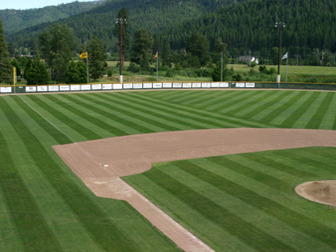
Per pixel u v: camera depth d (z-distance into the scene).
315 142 27.12
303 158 22.64
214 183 18.17
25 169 20.31
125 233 12.93
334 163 21.61
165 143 26.53
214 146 25.70
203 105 45.03
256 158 22.61
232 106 44.34
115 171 20.23
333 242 12.28
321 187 17.58
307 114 39.16
